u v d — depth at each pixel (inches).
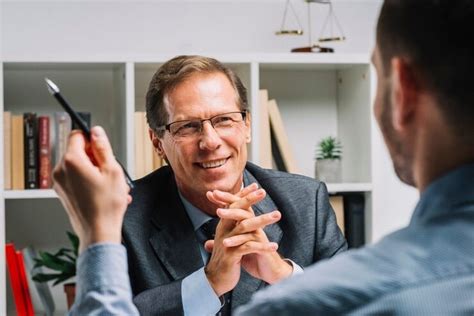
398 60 24.1
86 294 24.8
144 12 97.1
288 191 65.1
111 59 84.7
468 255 22.0
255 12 99.7
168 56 85.3
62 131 85.0
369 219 90.8
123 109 87.2
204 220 61.6
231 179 59.3
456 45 22.7
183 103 58.2
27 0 94.3
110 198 25.6
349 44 102.5
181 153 58.7
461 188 23.2
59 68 92.4
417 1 23.5
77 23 95.6
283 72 99.9
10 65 87.8
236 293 59.1
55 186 26.3
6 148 84.0
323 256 63.4
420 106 23.9
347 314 22.0
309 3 101.0
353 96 95.0
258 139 88.0
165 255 60.4
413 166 25.0
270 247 52.2
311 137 100.7
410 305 21.5
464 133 23.1
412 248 22.7
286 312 22.6
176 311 54.1
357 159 94.1
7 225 95.0
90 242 25.4
